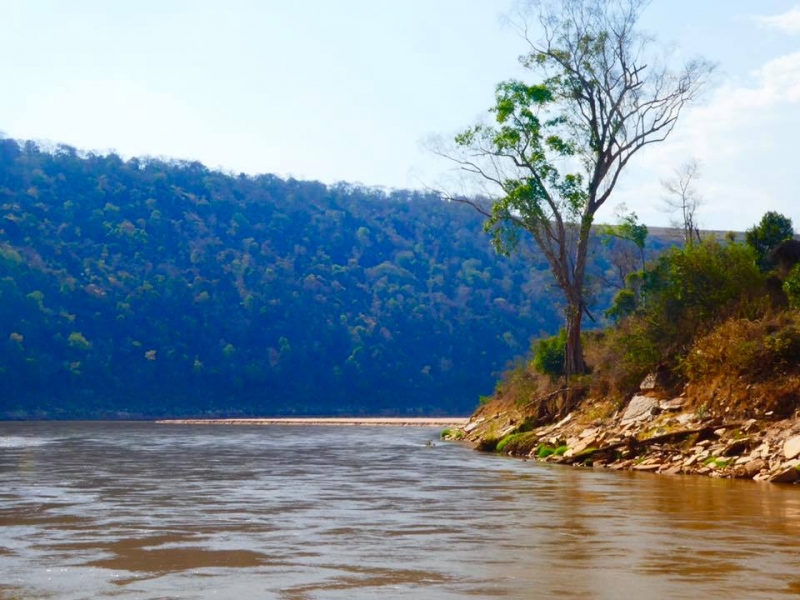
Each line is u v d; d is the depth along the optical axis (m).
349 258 184.75
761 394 30.00
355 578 11.89
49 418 126.38
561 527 16.47
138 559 13.28
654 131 47.03
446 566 12.68
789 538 15.10
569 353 45.72
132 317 147.00
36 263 147.75
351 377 153.38
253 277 164.00
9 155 179.25
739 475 26.20
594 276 53.50
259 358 150.88
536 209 46.34
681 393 34.75
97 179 178.88
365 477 27.70
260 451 43.47
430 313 166.38
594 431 36.00
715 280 38.16
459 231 196.38
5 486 24.80
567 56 46.75
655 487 23.84
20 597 10.88
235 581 11.72
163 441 54.78
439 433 68.62
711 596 10.79
